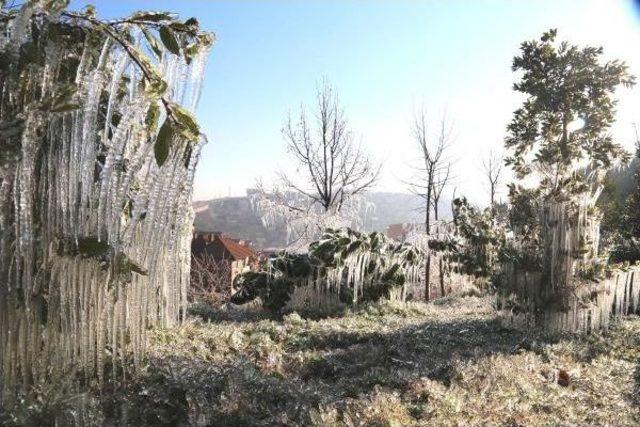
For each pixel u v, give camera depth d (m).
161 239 4.19
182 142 3.94
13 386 3.54
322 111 19.55
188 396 4.46
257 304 12.67
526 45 10.53
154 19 3.56
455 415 4.93
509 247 10.06
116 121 3.95
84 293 3.82
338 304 11.74
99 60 3.55
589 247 9.20
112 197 3.74
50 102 2.96
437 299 16.08
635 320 10.59
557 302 9.25
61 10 3.20
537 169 10.10
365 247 12.03
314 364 6.61
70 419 3.62
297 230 19.16
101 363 4.08
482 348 7.79
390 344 7.81
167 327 6.51
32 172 3.43
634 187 18.48
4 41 3.07
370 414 4.69
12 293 3.40
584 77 10.09
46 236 3.57
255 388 5.04
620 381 6.71
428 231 19.28
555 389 6.09
